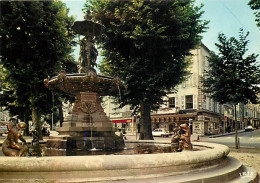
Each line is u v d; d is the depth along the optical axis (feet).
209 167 16.22
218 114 154.61
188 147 21.27
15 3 58.13
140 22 57.88
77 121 27.27
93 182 12.07
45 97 67.56
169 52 60.59
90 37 30.73
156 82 59.67
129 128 157.28
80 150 24.35
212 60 55.21
